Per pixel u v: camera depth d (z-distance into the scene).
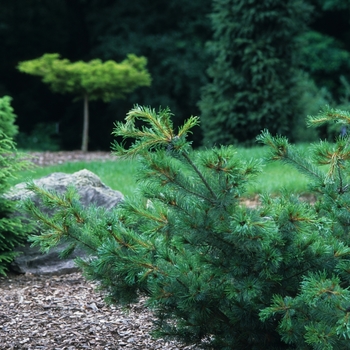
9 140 6.14
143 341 4.30
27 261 6.19
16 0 23.12
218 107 16.38
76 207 3.55
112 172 10.81
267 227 2.89
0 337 4.34
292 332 3.02
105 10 23.88
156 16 23.78
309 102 16.89
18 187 6.50
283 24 16.14
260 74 16.06
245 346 3.45
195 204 3.09
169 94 23.66
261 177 9.79
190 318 3.40
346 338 2.93
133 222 3.59
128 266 3.21
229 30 16.25
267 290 3.17
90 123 24.62
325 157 3.17
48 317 4.77
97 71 16.73
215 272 3.15
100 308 4.96
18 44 24.05
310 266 3.15
